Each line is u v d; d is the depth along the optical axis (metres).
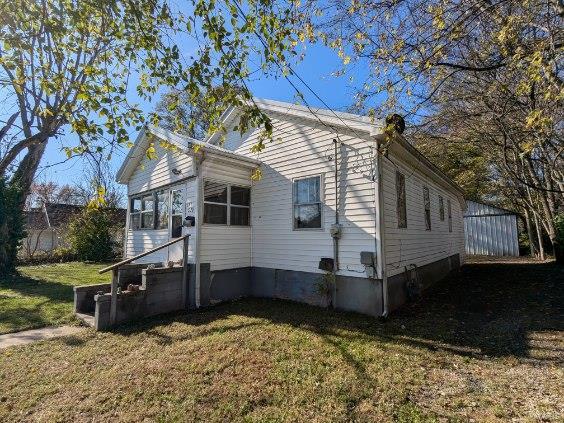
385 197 7.36
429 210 10.89
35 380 4.04
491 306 7.42
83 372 4.24
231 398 3.57
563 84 3.77
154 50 3.46
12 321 6.35
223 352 4.76
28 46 3.21
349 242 7.29
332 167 7.73
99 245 17.92
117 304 6.23
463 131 10.75
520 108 6.66
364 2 4.84
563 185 12.47
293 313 6.98
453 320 6.40
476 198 23.00
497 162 14.38
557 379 3.86
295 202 8.40
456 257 14.82
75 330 5.96
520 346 4.93
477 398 3.50
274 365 4.33
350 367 4.27
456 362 4.42
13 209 12.20
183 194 8.41
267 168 9.10
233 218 8.81
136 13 3.25
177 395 3.64
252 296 8.93
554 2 4.19
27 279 11.08
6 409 3.45
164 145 4.46
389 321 6.38
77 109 3.24
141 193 10.28
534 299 7.84
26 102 3.67
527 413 3.19
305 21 4.74
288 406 3.42
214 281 8.08
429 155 15.94
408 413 3.25
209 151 8.01
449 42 4.73
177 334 5.61
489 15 4.67
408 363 4.39
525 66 4.83
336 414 3.27
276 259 8.65
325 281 7.43
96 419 3.27
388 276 7.16
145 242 9.88
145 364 4.41
